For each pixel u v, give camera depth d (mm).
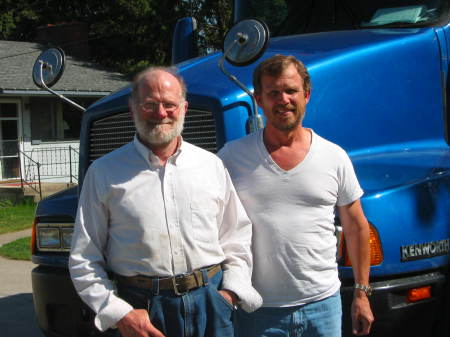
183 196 2654
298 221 2816
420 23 4590
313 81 3840
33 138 17609
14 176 17156
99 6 28859
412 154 4066
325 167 2828
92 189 2670
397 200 3406
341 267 3291
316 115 3828
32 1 29281
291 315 2857
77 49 22594
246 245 2816
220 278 2779
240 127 3588
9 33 28125
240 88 3643
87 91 18297
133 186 2627
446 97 4504
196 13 24641
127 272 2652
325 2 5012
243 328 2963
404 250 3385
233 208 2822
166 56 27859
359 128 4012
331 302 2893
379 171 3670
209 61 4211
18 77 17859
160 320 2629
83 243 2660
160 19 25859
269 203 2836
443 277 3572
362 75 4059
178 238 2631
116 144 4055
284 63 2793
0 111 16922
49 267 4164
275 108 2787
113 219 2662
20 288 6922
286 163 2828
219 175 2793
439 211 3555
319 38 4465
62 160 18188
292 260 2820
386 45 4215
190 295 2650
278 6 5305
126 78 21125
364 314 2932
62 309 4039
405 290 3422
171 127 2646
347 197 2912
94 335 3814
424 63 4383
